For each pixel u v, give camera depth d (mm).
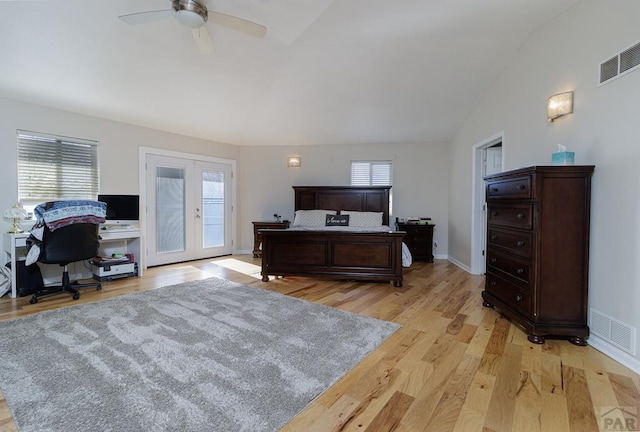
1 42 2689
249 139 5758
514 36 3002
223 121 4875
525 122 3066
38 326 2447
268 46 3160
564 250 2166
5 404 1486
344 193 5758
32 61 2969
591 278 2158
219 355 1989
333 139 5750
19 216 3268
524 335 2328
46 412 1427
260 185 6148
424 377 1764
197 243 5477
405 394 1606
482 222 4363
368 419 1417
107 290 3523
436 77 3750
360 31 2932
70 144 3904
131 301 3109
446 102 4297
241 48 3178
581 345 2152
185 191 5266
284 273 3926
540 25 2805
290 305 3002
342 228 4957
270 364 1886
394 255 3707
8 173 3424
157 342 2168
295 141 5867
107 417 1396
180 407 1471
